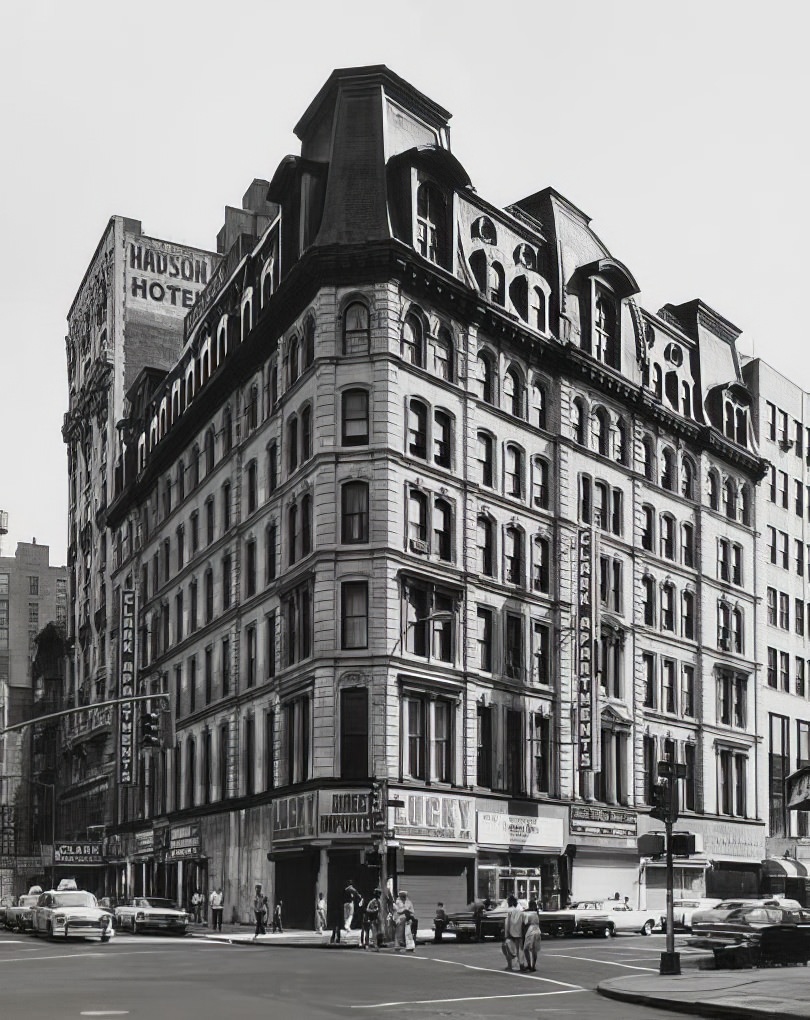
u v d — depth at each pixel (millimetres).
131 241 103688
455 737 56250
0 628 185125
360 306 56281
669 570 73062
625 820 65875
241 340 67688
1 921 66875
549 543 63906
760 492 83938
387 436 54781
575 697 63156
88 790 102938
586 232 70562
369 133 57438
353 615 54156
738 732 77750
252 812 61625
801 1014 19594
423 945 44406
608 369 67875
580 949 40969
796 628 86688
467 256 60656
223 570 68938
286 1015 19469
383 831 45812
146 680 83312
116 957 35688
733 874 71438
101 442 103500
